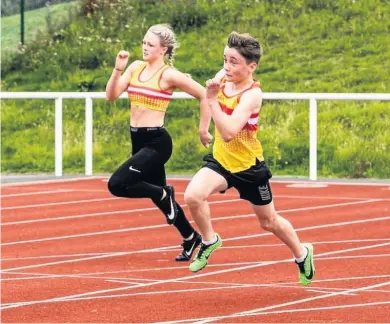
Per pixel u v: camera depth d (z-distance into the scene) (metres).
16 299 17.08
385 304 16.39
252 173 16.94
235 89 16.81
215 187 17.08
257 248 22.70
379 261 20.80
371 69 51.62
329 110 47.41
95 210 29.78
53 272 19.94
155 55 21.19
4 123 50.03
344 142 44.28
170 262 21.03
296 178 38.34
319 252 22.08
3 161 45.88
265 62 53.22
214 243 17.52
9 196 33.19
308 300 16.78
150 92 21.11
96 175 39.81
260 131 45.97
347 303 16.50
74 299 17.05
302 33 55.53
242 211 29.22
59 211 29.62
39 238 24.70
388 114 46.59
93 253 22.38
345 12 56.84
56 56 56.56
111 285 18.39
